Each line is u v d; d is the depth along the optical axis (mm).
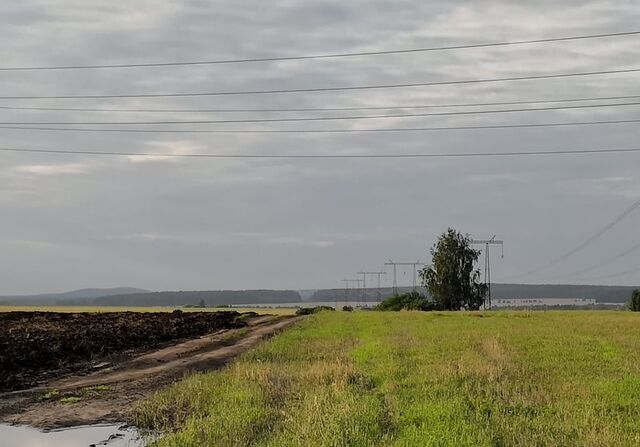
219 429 13625
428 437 12172
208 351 36719
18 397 20750
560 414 15211
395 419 14570
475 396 17266
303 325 57812
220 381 20562
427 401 16250
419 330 46031
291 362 26969
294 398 17656
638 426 14195
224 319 76875
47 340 39281
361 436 12383
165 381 24422
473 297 137750
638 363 25594
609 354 29406
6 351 32375
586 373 22922
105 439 15367
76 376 26266
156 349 39156
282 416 15383
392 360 25359
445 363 24266
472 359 25156
